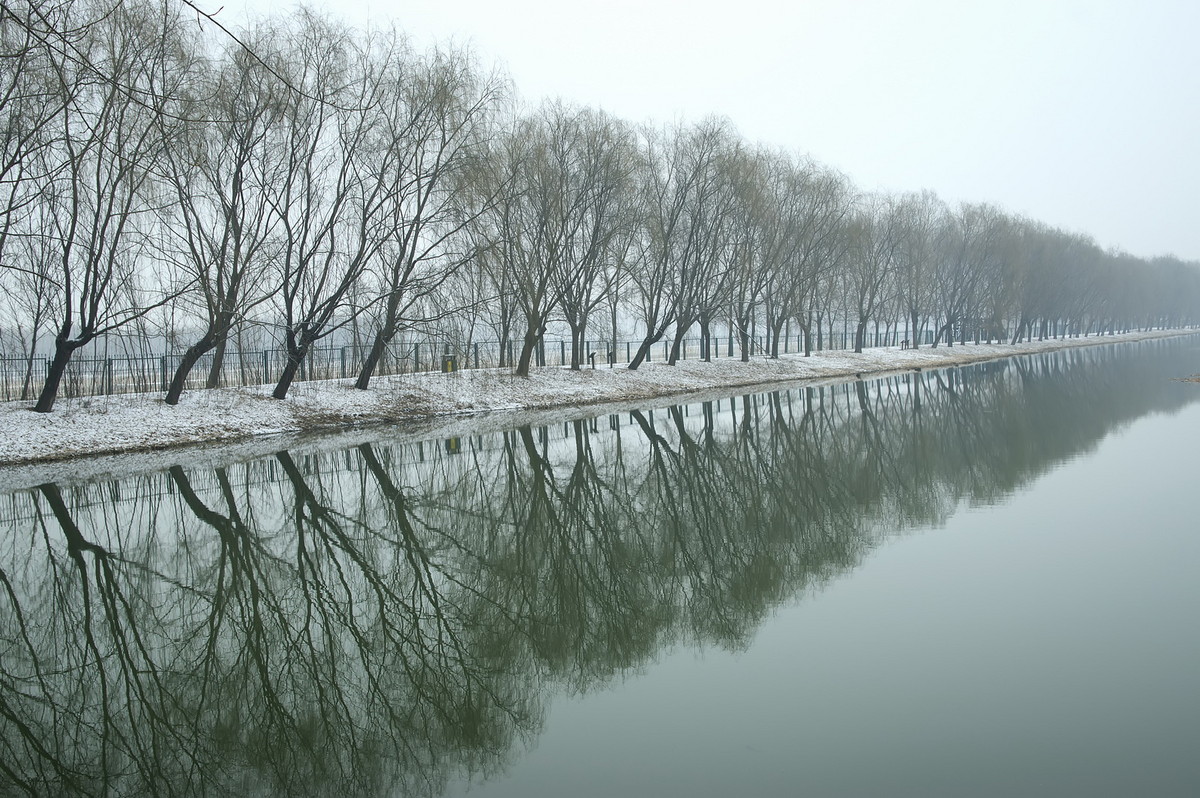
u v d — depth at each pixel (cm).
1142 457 1742
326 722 703
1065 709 644
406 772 617
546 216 3453
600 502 1552
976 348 7362
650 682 748
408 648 861
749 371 4800
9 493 1645
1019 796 530
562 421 2864
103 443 2144
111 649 869
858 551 1126
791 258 4931
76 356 2569
